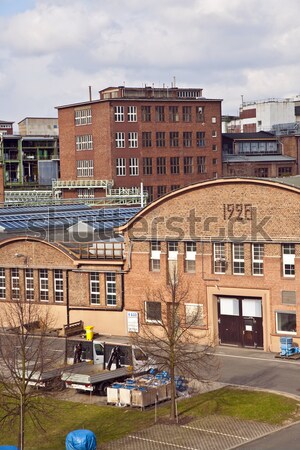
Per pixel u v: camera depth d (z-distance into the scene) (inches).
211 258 2410.2
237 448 1524.4
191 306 2445.9
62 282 2699.3
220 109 5679.1
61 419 1755.7
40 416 1742.1
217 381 2011.6
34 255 2733.8
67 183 5516.7
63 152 5684.1
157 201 2475.4
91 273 2647.6
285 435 1594.5
